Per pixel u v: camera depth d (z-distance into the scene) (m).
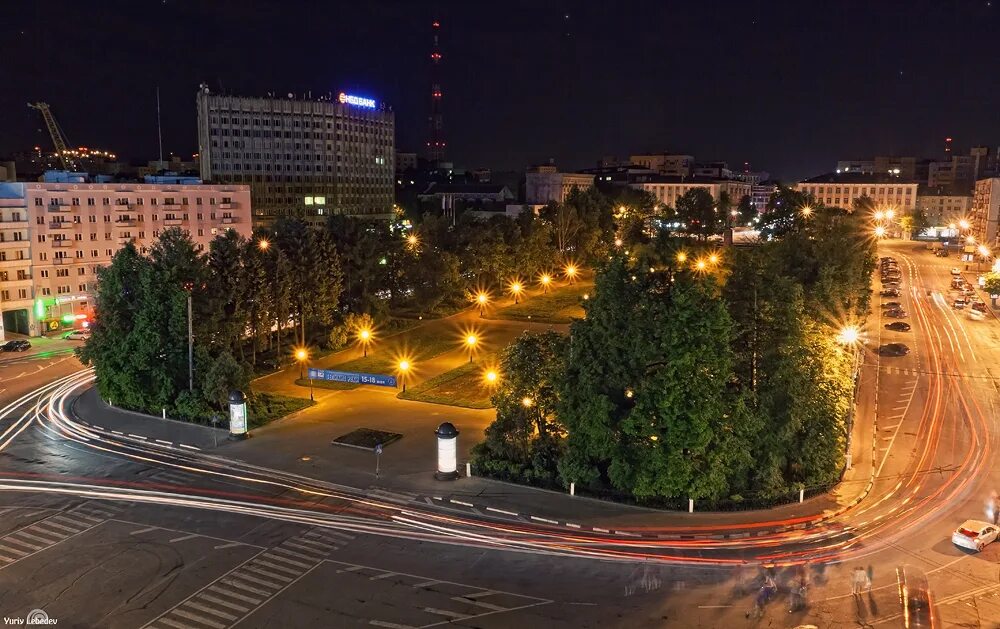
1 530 50.06
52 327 117.06
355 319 103.75
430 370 93.75
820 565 44.97
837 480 57.66
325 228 110.44
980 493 55.97
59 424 73.31
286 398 81.31
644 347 51.88
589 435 54.56
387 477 59.53
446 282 124.25
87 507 53.84
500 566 45.28
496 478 58.81
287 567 45.25
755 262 59.66
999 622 38.84
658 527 50.12
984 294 148.50
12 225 111.25
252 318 91.94
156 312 76.25
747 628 38.53
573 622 39.19
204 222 137.88
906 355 100.31
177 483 58.59
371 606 40.91
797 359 56.06
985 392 83.19
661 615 39.75
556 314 129.88
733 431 52.91
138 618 39.75
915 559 45.81
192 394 74.50
